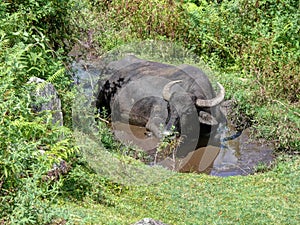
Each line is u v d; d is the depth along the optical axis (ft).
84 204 19.19
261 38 34.47
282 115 29.09
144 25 35.96
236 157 27.61
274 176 24.54
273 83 31.78
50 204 15.89
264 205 21.71
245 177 24.64
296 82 31.63
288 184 23.71
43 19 26.66
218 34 36.37
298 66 32.89
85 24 30.04
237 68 34.96
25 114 17.56
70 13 27.76
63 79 24.63
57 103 22.26
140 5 36.78
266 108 30.01
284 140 27.55
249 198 22.43
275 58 33.40
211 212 20.92
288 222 20.31
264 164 26.55
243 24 36.81
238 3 37.24
